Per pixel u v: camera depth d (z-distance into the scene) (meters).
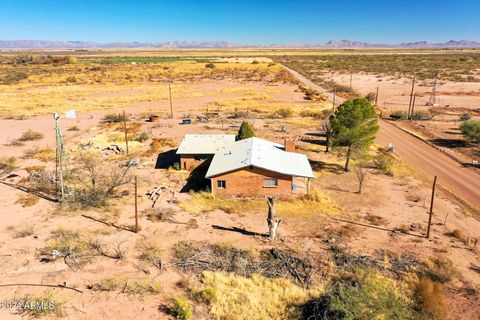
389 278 21.36
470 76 118.75
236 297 19.38
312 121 65.50
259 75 134.38
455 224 28.31
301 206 30.83
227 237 25.97
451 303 19.52
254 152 34.44
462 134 55.66
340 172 39.47
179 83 116.06
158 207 30.39
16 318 17.84
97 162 42.12
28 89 102.44
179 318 17.88
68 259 22.84
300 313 18.34
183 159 39.12
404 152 47.44
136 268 22.12
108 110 76.25
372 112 38.31
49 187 34.50
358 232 26.91
